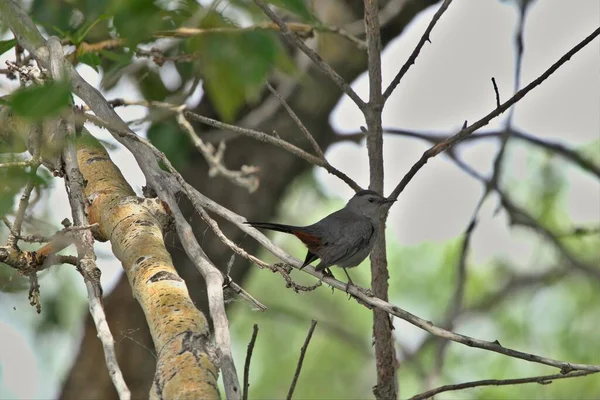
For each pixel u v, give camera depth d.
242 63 8.66
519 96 8.26
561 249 14.01
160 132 11.28
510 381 6.93
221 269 12.88
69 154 7.16
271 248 7.06
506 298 16.66
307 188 17.09
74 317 14.30
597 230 14.16
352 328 19.83
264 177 13.03
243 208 12.95
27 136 7.67
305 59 12.71
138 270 6.80
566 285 17.91
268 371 19.17
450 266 17.88
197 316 6.18
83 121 7.59
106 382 12.63
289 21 11.89
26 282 9.90
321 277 7.04
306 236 9.32
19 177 6.65
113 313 12.72
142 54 10.12
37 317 13.34
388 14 12.91
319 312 19.88
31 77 8.00
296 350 19.53
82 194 6.95
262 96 12.98
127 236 7.29
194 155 12.95
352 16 12.89
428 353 17.27
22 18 7.88
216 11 8.91
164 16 8.99
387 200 8.81
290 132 13.02
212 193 12.85
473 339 6.40
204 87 11.34
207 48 8.73
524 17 12.20
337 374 19.30
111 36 10.25
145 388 12.56
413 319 6.59
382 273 8.80
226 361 5.57
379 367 8.63
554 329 17.69
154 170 7.81
